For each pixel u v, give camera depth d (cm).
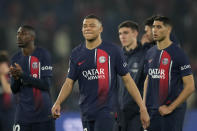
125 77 1586
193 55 4625
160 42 1759
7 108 2588
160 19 1742
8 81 2631
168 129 1742
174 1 5134
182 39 4859
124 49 2075
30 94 1875
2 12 5200
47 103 1895
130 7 5153
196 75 4119
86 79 1570
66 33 5003
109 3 5169
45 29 4956
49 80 1916
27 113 1878
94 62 1561
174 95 1731
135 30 2044
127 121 1997
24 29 1886
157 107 1755
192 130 3147
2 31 4728
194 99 3731
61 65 4494
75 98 3784
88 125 1566
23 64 1898
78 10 5194
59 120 3025
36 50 1909
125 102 1984
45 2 5403
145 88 1839
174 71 1730
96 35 1568
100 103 1548
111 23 4962
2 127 2602
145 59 1836
